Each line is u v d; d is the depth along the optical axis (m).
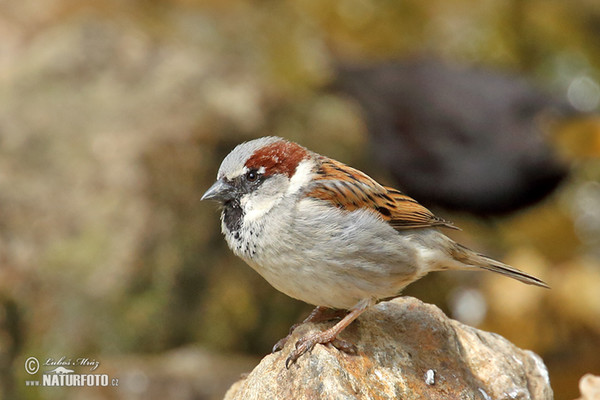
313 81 14.58
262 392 6.34
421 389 6.46
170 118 12.62
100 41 13.88
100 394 10.51
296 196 6.86
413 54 15.70
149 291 11.30
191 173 12.23
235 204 7.01
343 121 13.71
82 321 11.02
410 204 7.16
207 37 15.39
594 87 16.05
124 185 11.80
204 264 11.73
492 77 14.23
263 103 13.28
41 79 13.27
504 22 16.83
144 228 11.55
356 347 6.65
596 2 17.45
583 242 14.30
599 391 7.20
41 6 15.26
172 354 11.13
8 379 10.65
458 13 16.88
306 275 6.80
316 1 16.59
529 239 14.20
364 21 16.41
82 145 12.30
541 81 16.17
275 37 15.68
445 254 7.28
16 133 12.41
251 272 11.88
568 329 12.80
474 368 6.93
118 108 12.76
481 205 13.95
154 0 16.00
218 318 11.55
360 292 6.86
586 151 13.78
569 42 16.81
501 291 13.07
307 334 6.57
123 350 11.02
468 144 13.72
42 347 10.88
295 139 13.20
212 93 13.23
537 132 13.73
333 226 6.70
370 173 13.65
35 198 11.74
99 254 11.32
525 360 7.34
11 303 11.01
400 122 13.86
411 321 7.04
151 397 10.42
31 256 11.30
